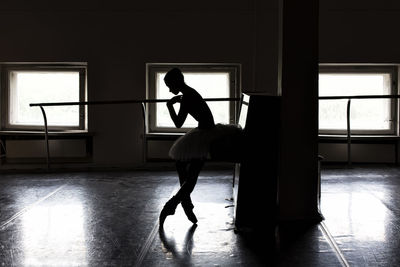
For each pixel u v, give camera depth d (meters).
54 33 8.05
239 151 4.16
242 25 8.01
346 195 5.61
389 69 8.13
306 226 4.25
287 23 4.28
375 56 7.99
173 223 4.44
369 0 7.94
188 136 4.27
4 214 4.87
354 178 6.84
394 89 8.14
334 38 7.99
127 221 4.53
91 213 4.87
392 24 7.96
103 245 3.78
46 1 8.02
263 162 4.16
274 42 7.98
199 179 6.88
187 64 8.19
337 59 8.01
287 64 4.31
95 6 8.03
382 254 3.50
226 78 8.21
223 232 4.12
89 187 6.36
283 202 4.38
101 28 8.05
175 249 3.67
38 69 8.21
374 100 8.23
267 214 4.14
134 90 8.12
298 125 4.34
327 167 7.93
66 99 8.27
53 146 8.12
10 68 8.22
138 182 6.72
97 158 8.18
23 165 8.13
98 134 8.16
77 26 8.05
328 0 7.96
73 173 7.65
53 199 5.59
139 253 3.58
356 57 8.00
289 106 4.33
